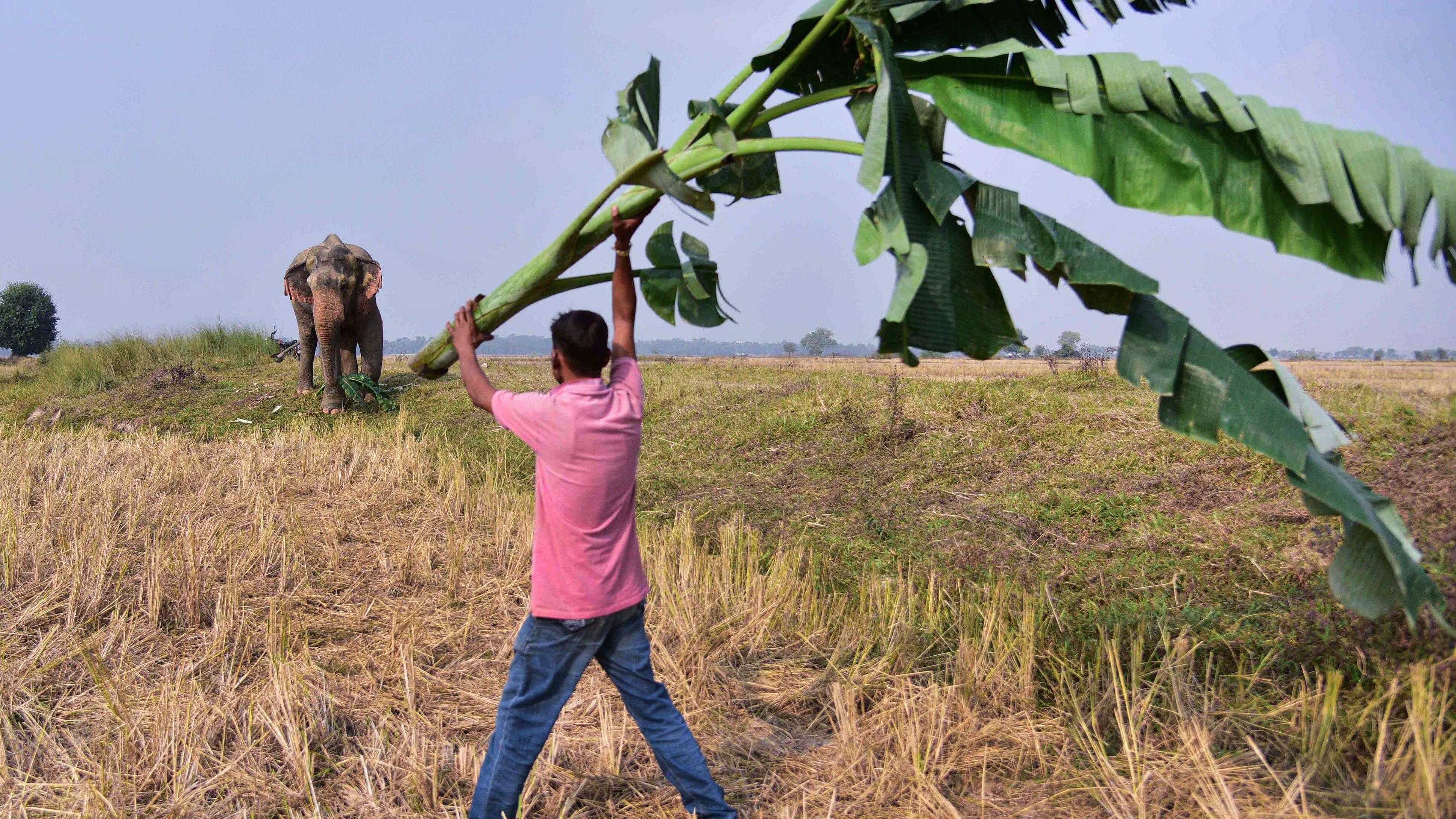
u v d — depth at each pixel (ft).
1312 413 9.02
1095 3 9.32
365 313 46.60
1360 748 10.41
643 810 10.25
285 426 42.65
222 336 66.28
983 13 9.39
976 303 8.39
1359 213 7.28
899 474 25.72
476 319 9.25
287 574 18.85
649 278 10.59
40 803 10.38
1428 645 11.19
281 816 10.23
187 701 12.39
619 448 8.67
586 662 8.84
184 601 16.34
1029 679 12.57
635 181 7.86
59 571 17.72
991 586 16.93
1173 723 11.51
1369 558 8.99
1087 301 8.63
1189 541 17.79
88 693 13.16
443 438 37.52
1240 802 9.54
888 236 7.55
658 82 8.18
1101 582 16.90
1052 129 8.01
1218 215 7.87
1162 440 23.03
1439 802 8.82
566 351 8.86
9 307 255.70
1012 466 24.29
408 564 19.36
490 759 8.99
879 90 7.61
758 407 36.24
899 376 38.27
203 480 28.50
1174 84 7.90
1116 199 7.95
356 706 12.80
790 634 15.39
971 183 8.23
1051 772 10.84
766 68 9.59
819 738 11.96
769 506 25.21
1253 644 13.46
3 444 33.63
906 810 10.02
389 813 10.16
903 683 12.83
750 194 10.57
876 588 16.75
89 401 51.72
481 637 15.70
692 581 17.10
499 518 23.27
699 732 11.97
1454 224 7.19
